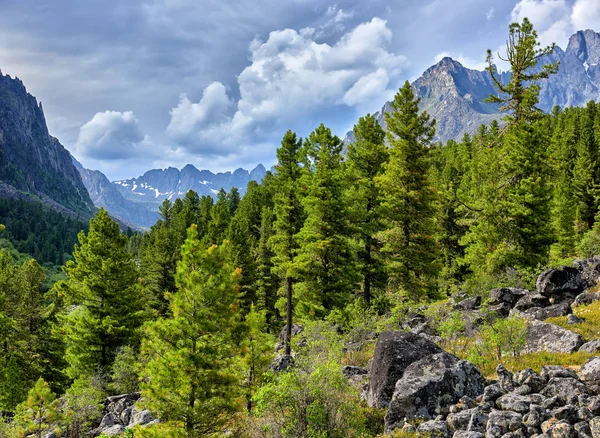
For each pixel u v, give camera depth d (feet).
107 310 108.78
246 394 56.90
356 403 42.52
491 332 50.70
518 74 115.34
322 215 107.34
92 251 112.37
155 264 173.47
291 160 139.44
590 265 70.13
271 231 188.03
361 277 109.81
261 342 59.77
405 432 34.37
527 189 106.93
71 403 71.10
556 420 29.94
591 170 185.47
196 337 52.44
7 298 131.23
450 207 141.38
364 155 118.32
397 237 104.99
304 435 32.76
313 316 101.86
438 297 111.34
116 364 93.15
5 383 112.68
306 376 35.96
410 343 43.91
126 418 73.00
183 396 50.11
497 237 109.81
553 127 299.17
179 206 294.25
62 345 134.41
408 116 104.99
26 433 70.18
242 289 159.43
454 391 36.86
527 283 86.48
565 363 42.68
